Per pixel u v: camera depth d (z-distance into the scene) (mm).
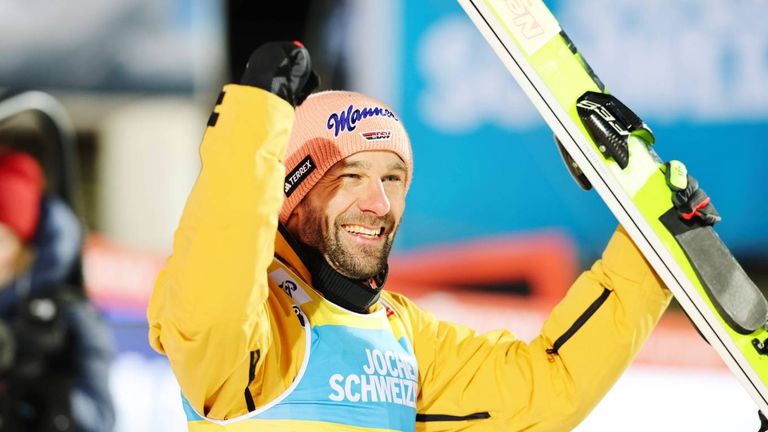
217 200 5660
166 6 16844
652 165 7363
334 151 6895
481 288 17406
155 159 16641
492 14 7156
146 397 15547
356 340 6906
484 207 17547
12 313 14062
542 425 7699
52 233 14797
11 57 16141
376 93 17281
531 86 7199
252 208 5691
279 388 6445
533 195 17625
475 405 7723
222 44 17016
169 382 15719
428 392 7695
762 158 17734
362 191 6914
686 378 16984
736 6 17781
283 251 7070
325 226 6926
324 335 6770
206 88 17016
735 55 17766
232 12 17031
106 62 16562
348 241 6918
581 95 7262
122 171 16469
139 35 16750
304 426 6434
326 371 6637
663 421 16672
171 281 5797
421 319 7898
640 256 7562
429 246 17375
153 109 16734
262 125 5750
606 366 7586
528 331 17312
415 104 17438
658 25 17703
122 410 15320
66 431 13312
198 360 5844
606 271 7703
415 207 17406
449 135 17516
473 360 7844
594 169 7203
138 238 16391
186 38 16922
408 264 17281
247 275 5695
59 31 16375
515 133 17594
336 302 7008
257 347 6113
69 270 14773
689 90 17719
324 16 17172
